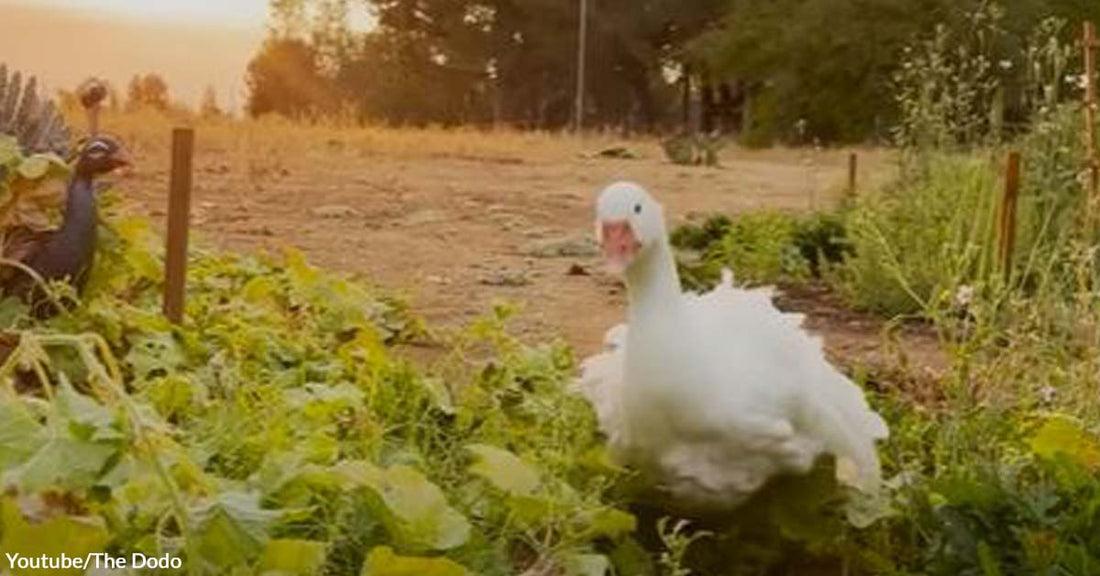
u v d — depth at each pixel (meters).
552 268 9.73
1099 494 4.21
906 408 5.07
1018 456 4.62
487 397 4.99
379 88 51.59
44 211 5.33
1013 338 5.29
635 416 4.11
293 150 18.84
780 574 4.34
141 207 11.43
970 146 9.30
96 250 5.40
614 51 51.59
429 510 3.80
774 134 35.59
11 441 3.40
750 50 37.81
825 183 18.62
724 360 4.07
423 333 6.61
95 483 3.38
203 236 10.51
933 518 4.24
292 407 4.48
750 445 4.07
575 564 3.91
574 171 19.38
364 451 4.36
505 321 6.63
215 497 3.43
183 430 4.29
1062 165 8.02
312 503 3.82
